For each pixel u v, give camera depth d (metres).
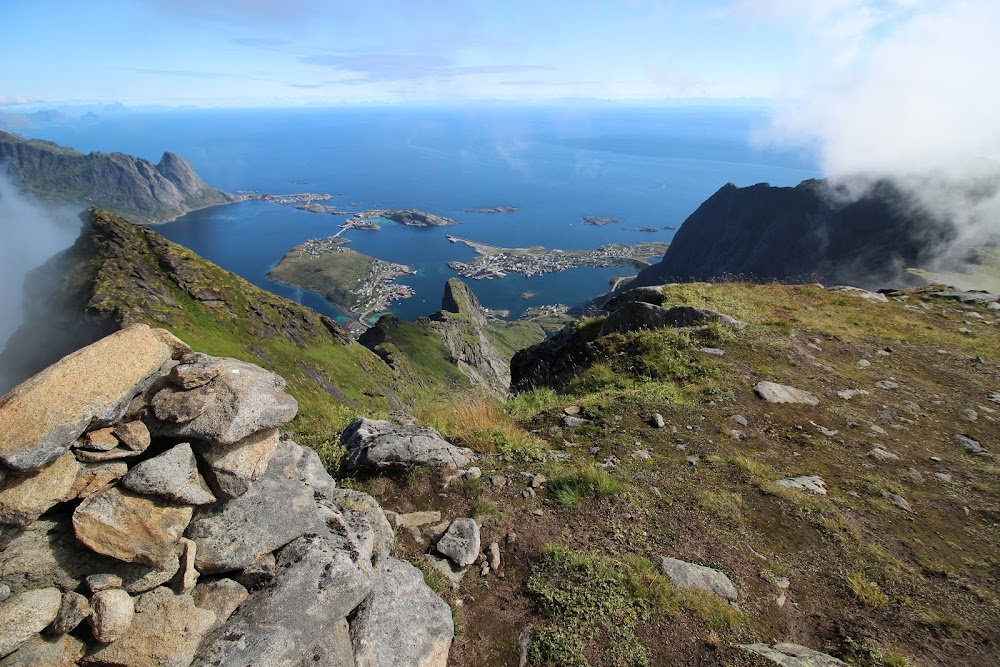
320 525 5.14
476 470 8.00
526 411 11.81
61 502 3.80
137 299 107.50
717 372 12.96
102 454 3.92
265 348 119.56
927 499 8.62
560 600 5.62
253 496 4.70
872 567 6.63
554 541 6.63
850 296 23.64
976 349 17.00
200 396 4.30
